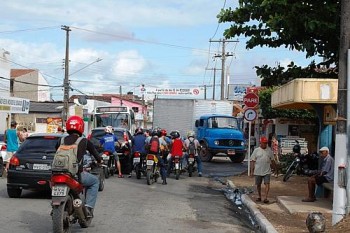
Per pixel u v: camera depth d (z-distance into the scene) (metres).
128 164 20.27
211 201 13.57
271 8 13.45
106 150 18.41
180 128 33.84
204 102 33.66
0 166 18.02
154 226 9.52
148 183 16.83
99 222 9.69
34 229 8.88
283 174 20.66
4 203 11.74
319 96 12.15
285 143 31.98
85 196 8.61
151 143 17.00
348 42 9.75
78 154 7.89
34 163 12.10
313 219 8.66
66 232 7.92
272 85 16.78
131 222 9.82
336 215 9.49
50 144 12.49
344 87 9.71
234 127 29.67
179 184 17.55
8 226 9.09
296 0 13.25
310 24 12.65
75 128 8.09
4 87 42.94
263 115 36.06
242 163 29.48
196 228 9.55
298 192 15.40
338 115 9.70
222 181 19.33
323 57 15.20
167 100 34.41
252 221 10.98
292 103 13.34
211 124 29.27
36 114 51.97
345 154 9.55
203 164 27.75
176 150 19.44
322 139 14.31
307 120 35.22
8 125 33.44
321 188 13.64
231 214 11.61
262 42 14.77
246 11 14.55
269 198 14.14
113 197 13.38
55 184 7.66
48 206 11.39
